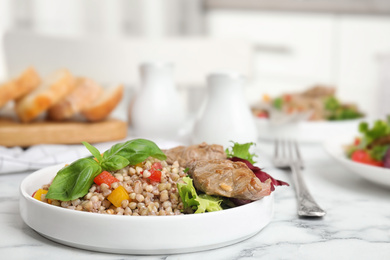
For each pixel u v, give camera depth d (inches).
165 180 38.9
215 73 64.9
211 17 198.4
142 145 40.4
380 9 193.8
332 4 194.1
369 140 62.1
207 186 36.6
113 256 34.4
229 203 38.7
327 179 59.2
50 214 35.3
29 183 42.3
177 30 189.5
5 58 141.4
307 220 43.3
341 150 68.0
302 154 74.3
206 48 150.4
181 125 81.5
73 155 61.7
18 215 43.8
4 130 70.6
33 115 77.6
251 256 34.6
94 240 33.9
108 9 175.9
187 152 46.4
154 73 79.0
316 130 83.7
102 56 145.4
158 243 33.5
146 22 182.2
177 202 37.7
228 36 199.2
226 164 39.4
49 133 72.7
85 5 172.4
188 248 34.6
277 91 201.3
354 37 196.5
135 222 33.3
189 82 150.4
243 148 48.2
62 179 37.4
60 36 143.3
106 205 37.5
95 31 175.6
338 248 36.3
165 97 79.0
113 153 40.1
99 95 83.5
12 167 58.4
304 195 48.3
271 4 195.3
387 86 196.9
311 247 36.5
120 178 38.6
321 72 199.3
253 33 198.2
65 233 34.8
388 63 195.6
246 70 152.0
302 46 198.2
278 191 53.1
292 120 84.7
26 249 35.5
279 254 35.0
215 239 34.6
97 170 37.8
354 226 41.6
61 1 167.2
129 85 147.9
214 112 64.9
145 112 78.2
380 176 50.7
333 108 101.9
